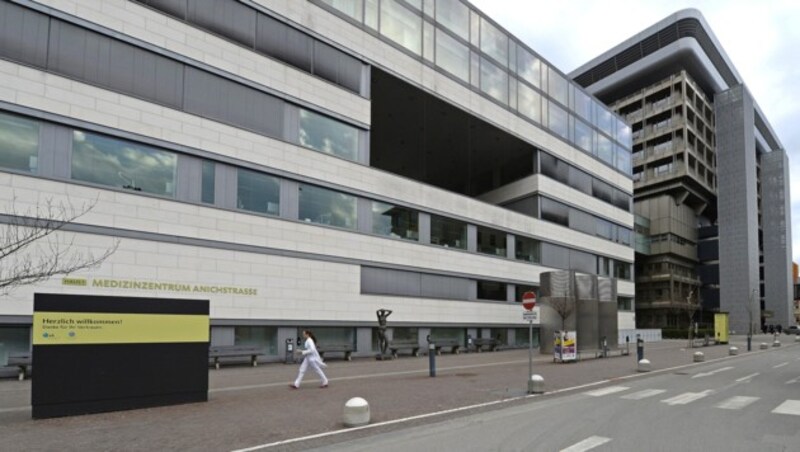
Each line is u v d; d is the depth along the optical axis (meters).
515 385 15.25
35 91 17.42
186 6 21.52
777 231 91.69
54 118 17.72
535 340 38.22
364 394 13.30
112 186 18.88
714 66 80.25
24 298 16.67
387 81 30.19
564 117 43.50
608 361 24.83
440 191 32.06
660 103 76.69
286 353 22.86
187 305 11.98
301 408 11.16
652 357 28.28
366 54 28.17
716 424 9.57
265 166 23.27
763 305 93.38
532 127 39.69
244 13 23.39
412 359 25.89
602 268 46.56
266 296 22.69
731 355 30.92
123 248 18.86
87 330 10.57
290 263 23.72
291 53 24.92
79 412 10.33
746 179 77.62
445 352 31.03
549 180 41.00
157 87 20.39
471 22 35.38
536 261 39.19
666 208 75.31
